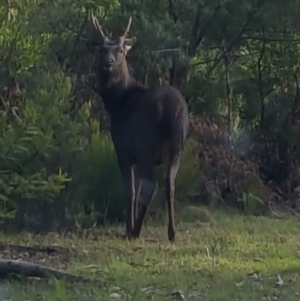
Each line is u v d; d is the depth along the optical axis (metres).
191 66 21.31
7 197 14.94
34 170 15.22
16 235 15.20
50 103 15.25
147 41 19.91
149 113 14.57
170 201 14.73
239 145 21.44
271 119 21.52
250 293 10.83
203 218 17.55
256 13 20.89
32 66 15.78
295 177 21.19
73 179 16.20
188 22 21.08
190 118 20.89
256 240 15.35
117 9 20.59
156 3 20.48
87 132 16.98
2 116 14.75
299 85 21.64
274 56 21.62
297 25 21.16
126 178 15.09
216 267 12.62
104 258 13.09
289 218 18.84
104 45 14.92
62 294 10.09
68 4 20.11
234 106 21.97
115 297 10.41
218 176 19.45
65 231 15.84
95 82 19.91
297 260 13.37
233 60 22.12
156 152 14.67
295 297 10.62
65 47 20.17
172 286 11.19
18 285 11.05
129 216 15.16
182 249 14.02
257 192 19.41
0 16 14.73
